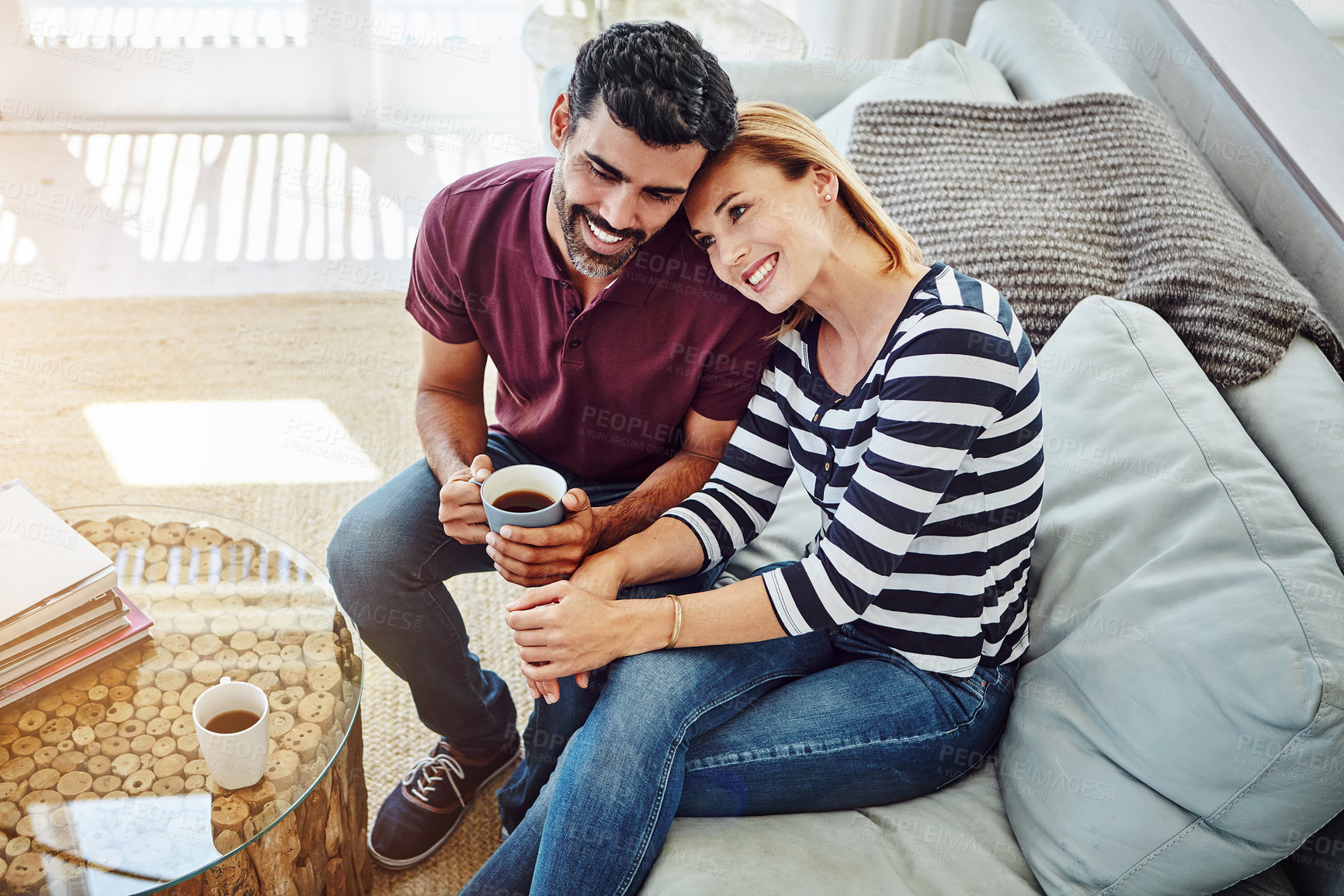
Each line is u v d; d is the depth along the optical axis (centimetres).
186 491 211
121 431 224
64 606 115
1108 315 141
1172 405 130
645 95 108
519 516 121
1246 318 140
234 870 108
